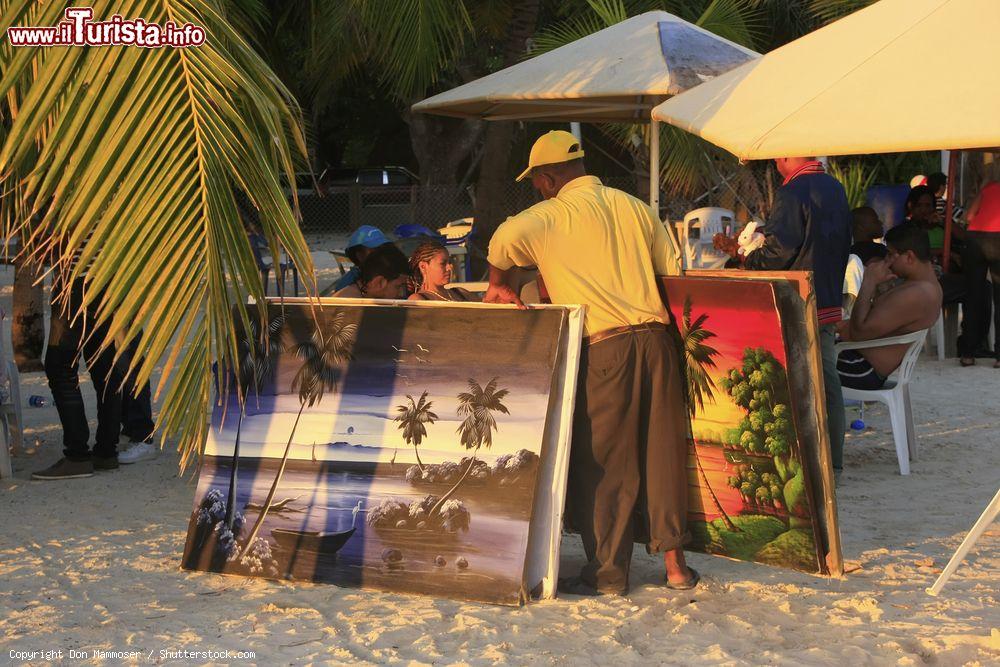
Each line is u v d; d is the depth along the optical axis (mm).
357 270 5438
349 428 4223
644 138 11203
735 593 4023
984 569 4262
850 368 6035
